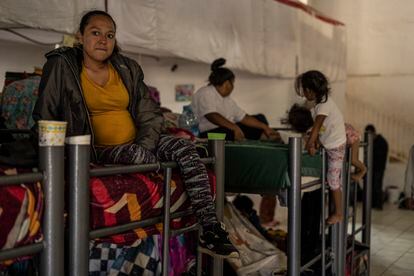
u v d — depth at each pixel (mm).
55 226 1521
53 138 1496
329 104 3480
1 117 2764
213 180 2275
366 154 4641
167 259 1968
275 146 2973
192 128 3682
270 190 2824
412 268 4867
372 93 9344
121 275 2281
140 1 3855
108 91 2092
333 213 3518
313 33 7238
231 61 5184
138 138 2131
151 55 5410
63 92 1960
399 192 8859
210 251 2033
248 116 4410
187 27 4453
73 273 1593
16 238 1442
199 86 6453
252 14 5551
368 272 4402
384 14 9180
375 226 6852
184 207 2104
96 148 2068
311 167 3334
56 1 3119
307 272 3438
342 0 9398
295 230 2752
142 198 1868
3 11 2846
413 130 9023
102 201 1719
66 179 1595
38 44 4180
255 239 3408
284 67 6332
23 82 2754
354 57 9438
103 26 2039
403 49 9078
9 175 1408
